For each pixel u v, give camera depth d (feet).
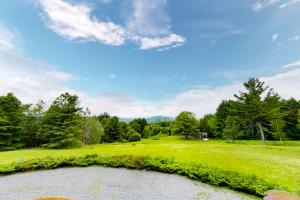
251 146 111.86
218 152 87.86
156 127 304.71
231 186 45.44
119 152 90.27
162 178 51.96
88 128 183.01
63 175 54.80
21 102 145.59
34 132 147.02
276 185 44.19
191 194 41.88
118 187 45.55
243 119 154.81
